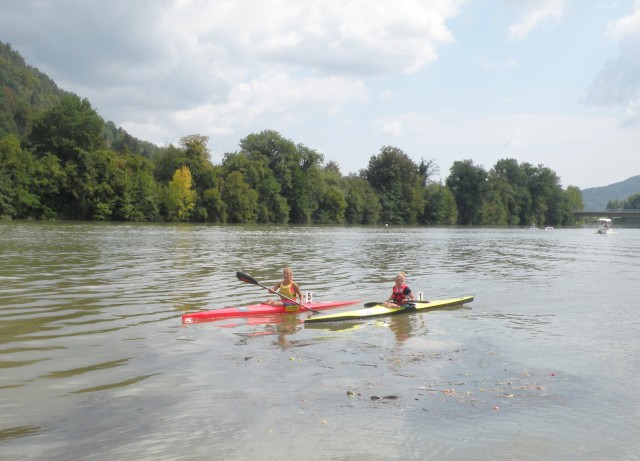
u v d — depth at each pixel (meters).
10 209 66.25
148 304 12.68
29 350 8.52
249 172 94.44
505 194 141.25
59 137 74.50
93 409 6.19
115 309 11.96
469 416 6.20
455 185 133.62
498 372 7.95
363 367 8.12
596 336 10.34
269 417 6.06
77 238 35.91
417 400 6.70
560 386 7.31
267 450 5.23
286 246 35.19
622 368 8.20
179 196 80.81
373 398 6.74
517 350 9.25
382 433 5.68
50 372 7.47
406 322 11.77
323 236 51.56
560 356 8.85
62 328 10.03
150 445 5.29
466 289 16.88
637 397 6.91
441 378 7.62
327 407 6.41
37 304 12.27
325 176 111.69
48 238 35.03
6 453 5.06
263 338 10.01
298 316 12.35
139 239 37.09
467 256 31.12
